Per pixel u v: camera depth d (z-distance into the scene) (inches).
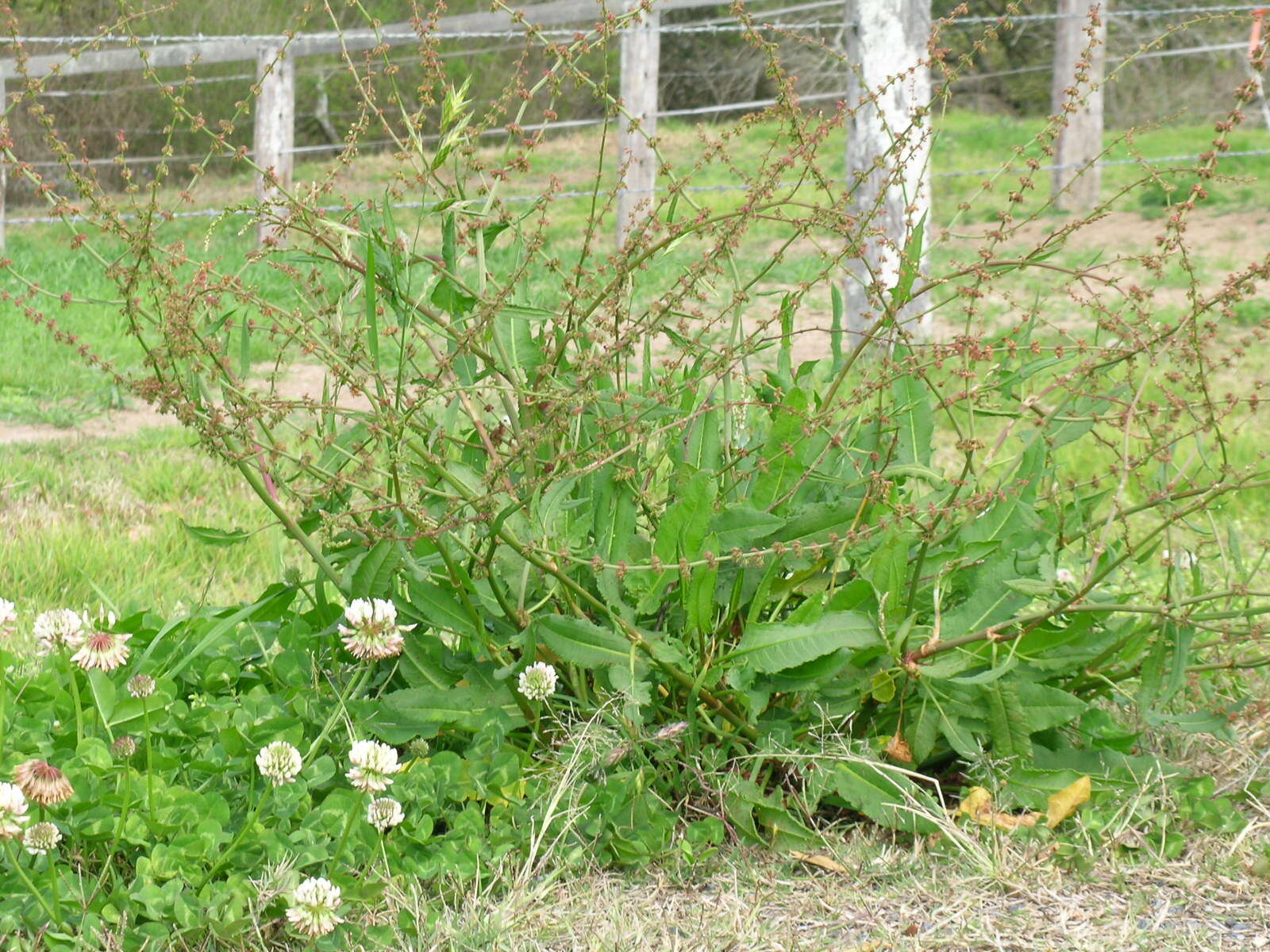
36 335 370.0
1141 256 114.2
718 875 107.3
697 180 574.2
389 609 101.3
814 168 112.5
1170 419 124.3
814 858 109.1
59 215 99.6
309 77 801.6
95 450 264.2
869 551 120.6
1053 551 126.0
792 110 111.9
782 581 120.5
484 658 117.0
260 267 425.7
